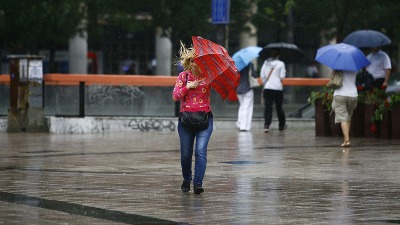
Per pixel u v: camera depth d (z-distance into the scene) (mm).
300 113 55562
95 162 30562
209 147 36938
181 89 21500
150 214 18500
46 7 70875
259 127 54125
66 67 94750
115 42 78750
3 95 51531
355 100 37312
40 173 26922
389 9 64375
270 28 69562
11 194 21812
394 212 18797
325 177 25578
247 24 70125
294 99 55438
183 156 21953
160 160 31266
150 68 95250
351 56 37062
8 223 17203
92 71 94688
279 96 48812
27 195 21609
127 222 17375
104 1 68062
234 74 21531
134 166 29062
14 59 49500
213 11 50500
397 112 41969
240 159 31359
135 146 38156
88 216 18141
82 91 50094
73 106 50125
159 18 67062
